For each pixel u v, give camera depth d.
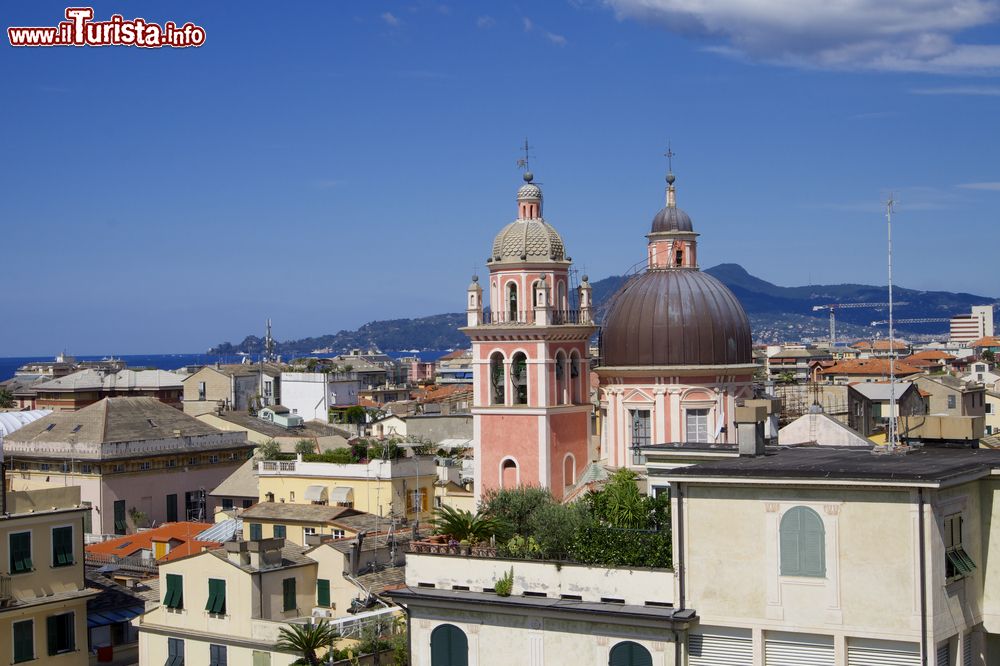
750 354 94.44
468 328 97.62
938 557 51.12
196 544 107.38
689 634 54.81
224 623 82.69
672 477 54.84
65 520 87.00
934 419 64.81
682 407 91.75
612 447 94.00
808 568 52.62
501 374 97.56
